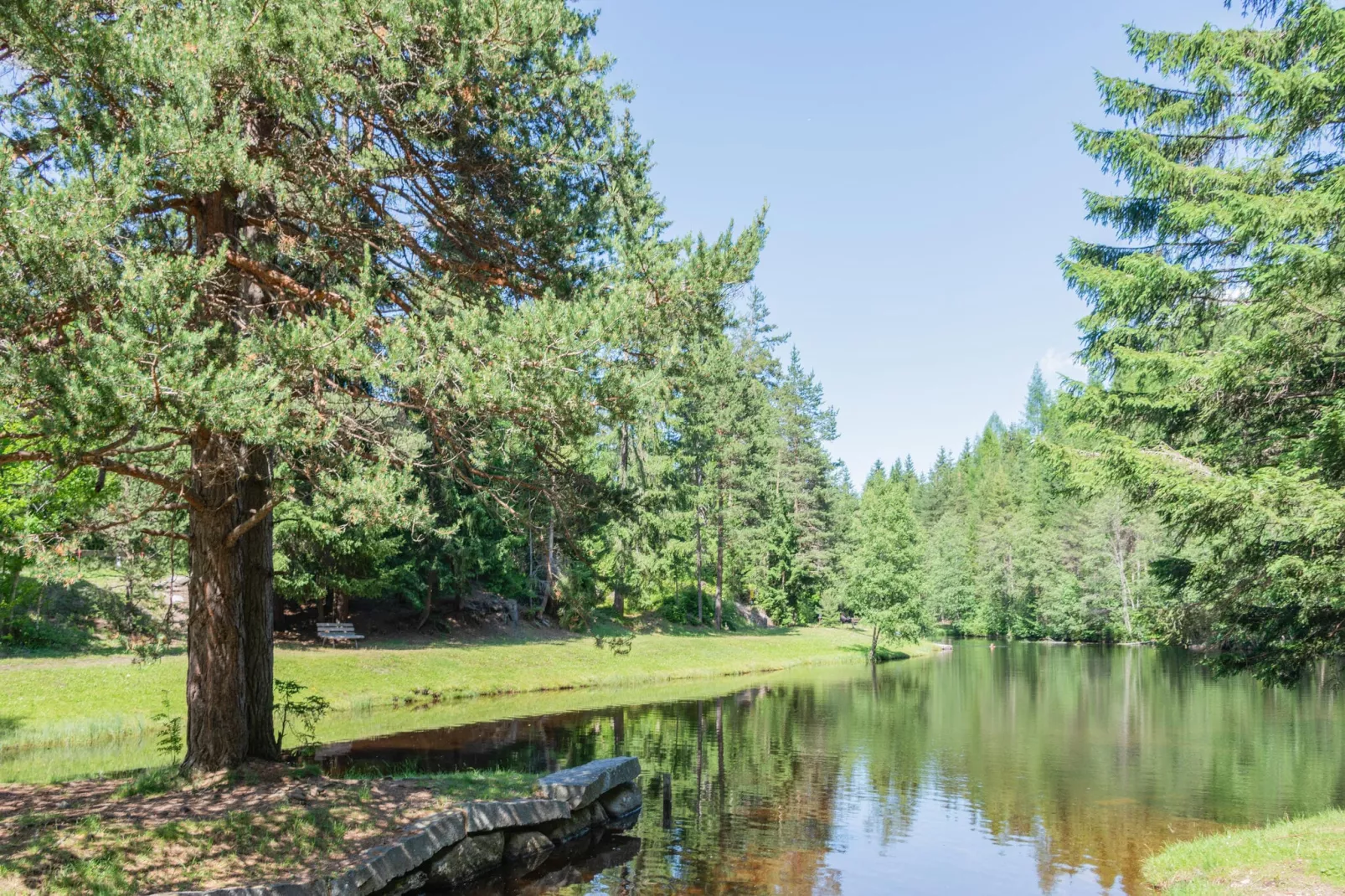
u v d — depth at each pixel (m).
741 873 10.04
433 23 8.86
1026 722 22.78
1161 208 14.39
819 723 22.30
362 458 9.68
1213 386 12.01
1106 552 60.41
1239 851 9.72
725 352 48.03
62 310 6.82
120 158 6.80
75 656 21.00
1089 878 10.02
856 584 44.81
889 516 45.59
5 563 14.47
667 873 9.98
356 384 10.10
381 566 27.58
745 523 52.09
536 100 10.34
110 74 7.27
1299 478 10.62
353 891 7.65
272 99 8.31
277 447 9.16
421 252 10.79
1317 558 11.24
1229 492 10.56
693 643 40.62
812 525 59.59
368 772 13.80
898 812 13.23
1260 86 11.56
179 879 7.10
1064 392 14.54
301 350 7.88
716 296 10.09
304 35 8.05
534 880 9.59
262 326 8.42
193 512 10.22
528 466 11.55
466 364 8.27
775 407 59.62
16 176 6.70
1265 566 12.42
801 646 46.78
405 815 9.52
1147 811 13.36
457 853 9.23
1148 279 12.93
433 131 9.59
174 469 10.86
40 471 8.19
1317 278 10.32
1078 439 14.21
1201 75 13.78
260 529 10.99
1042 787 15.12
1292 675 13.48
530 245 10.68
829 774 16.08
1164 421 14.05
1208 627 14.03
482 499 11.98
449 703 23.88
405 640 30.59
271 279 9.86
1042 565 64.88
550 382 8.27
